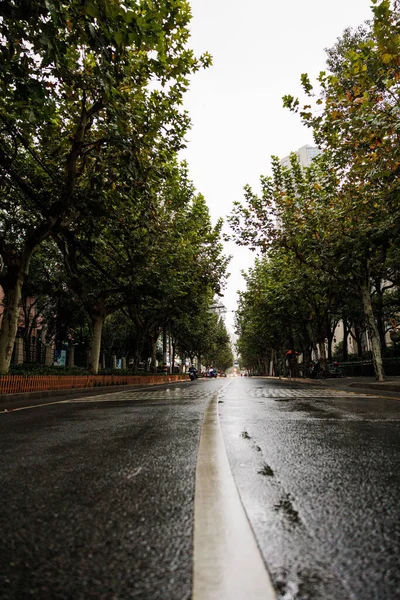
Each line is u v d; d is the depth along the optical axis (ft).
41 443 15.51
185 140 40.78
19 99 30.89
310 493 8.91
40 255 80.69
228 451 13.21
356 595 4.91
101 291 75.25
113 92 28.68
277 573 5.45
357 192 45.47
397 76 30.48
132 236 59.93
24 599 5.00
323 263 61.93
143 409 28.53
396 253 59.16
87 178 49.06
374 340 59.52
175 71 34.60
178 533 6.90
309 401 32.81
